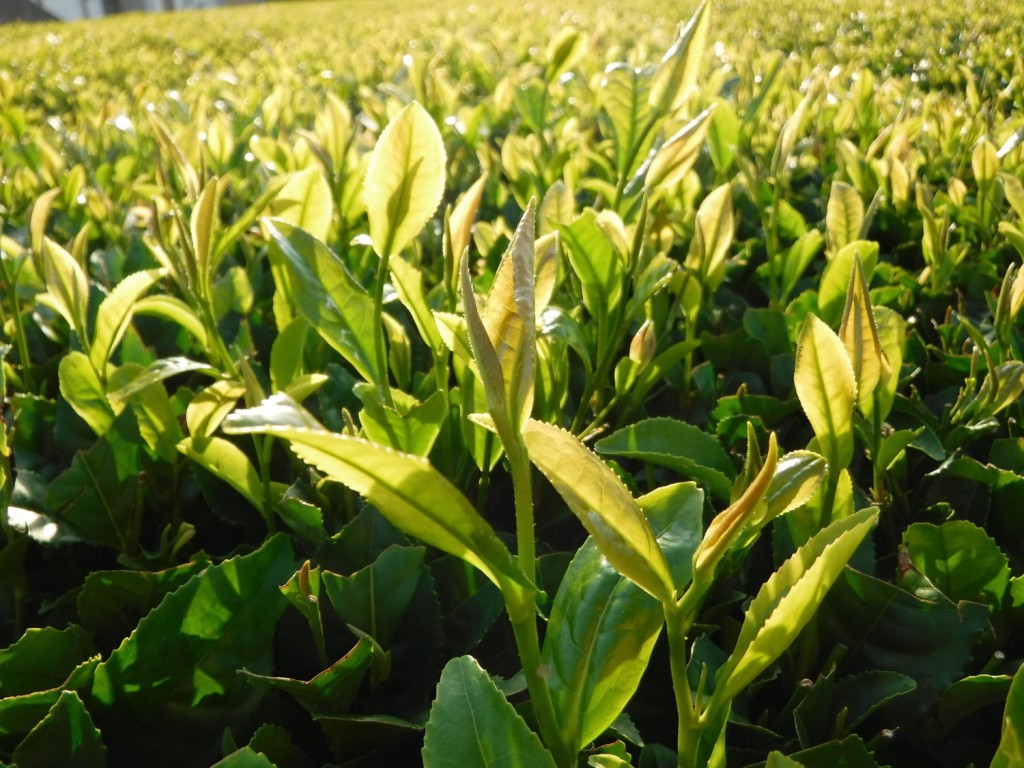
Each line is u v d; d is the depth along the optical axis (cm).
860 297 21
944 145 63
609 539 16
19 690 24
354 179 44
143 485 32
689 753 18
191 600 24
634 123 37
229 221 57
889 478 32
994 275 44
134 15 371
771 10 179
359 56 128
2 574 29
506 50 132
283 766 24
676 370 39
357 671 24
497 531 33
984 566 26
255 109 89
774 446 16
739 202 56
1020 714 16
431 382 33
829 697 24
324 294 26
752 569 29
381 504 15
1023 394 36
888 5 162
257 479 29
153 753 24
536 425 16
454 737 18
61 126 77
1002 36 111
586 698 19
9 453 32
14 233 57
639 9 208
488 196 59
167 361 29
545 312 31
